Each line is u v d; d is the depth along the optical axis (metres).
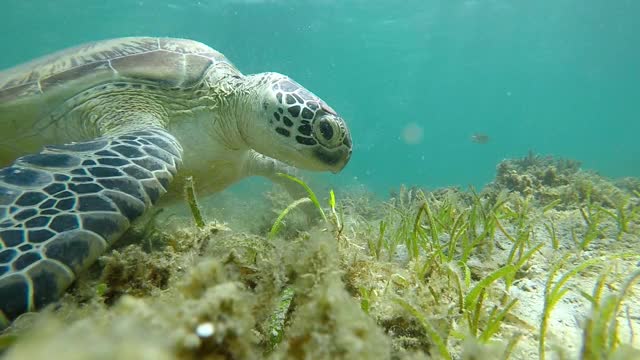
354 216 0.44
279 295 0.18
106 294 0.20
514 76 6.82
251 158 0.53
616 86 7.82
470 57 5.53
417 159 12.56
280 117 0.42
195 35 3.85
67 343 0.06
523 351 0.18
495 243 0.34
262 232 0.45
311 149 0.43
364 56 5.18
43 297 0.18
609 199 0.59
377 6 3.47
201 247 0.23
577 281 0.26
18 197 0.22
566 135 13.62
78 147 0.30
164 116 0.44
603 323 0.14
